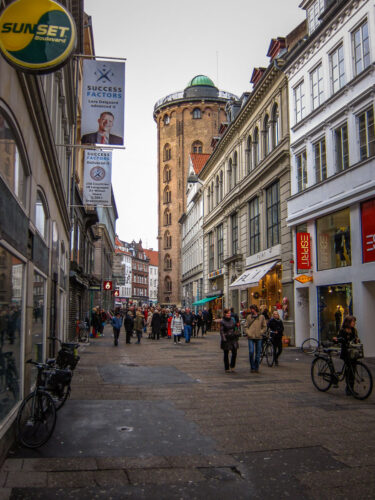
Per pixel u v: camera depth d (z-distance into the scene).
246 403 8.83
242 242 31.56
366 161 16.61
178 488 4.77
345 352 9.52
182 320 24.50
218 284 39.97
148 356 17.39
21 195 7.25
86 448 6.00
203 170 43.66
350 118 17.91
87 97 12.27
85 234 31.23
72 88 17.22
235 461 5.57
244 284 26.36
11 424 5.91
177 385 10.84
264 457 5.71
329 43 19.61
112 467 5.33
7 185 5.59
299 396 9.55
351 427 7.07
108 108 12.28
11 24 5.93
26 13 5.96
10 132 6.25
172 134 71.62
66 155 17.95
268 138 26.66
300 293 22.03
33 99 7.52
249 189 29.64
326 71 19.81
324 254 19.73
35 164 8.47
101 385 10.74
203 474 5.15
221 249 38.88
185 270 60.56
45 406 6.14
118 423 7.26
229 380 11.62
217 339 27.55
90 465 5.38
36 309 8.47
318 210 19.86
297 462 5.53
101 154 19.28
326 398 9.34
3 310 5.51
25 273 7.07
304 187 21.78
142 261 141.75
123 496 4.55
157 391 10.05
